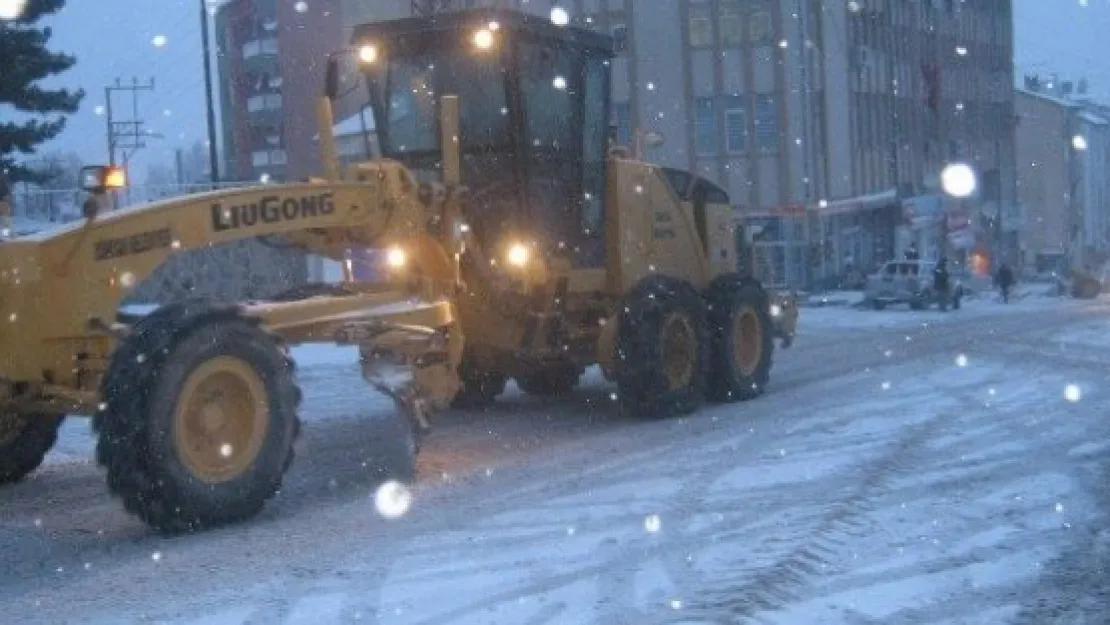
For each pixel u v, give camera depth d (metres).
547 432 12.73
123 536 8.79
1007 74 61.16
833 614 6.60
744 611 6.63
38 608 7.18
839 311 36.28
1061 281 48.53
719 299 14.52
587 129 13.41
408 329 10.59
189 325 8.73
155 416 8.51
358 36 12.70
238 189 10.05
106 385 8.57
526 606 6.86
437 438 12.48
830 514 8.64
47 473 11.16
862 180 47.19
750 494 9.40
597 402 14.89
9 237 9.42
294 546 8.30
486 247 12.44
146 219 9.39
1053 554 7.61
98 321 9.18
